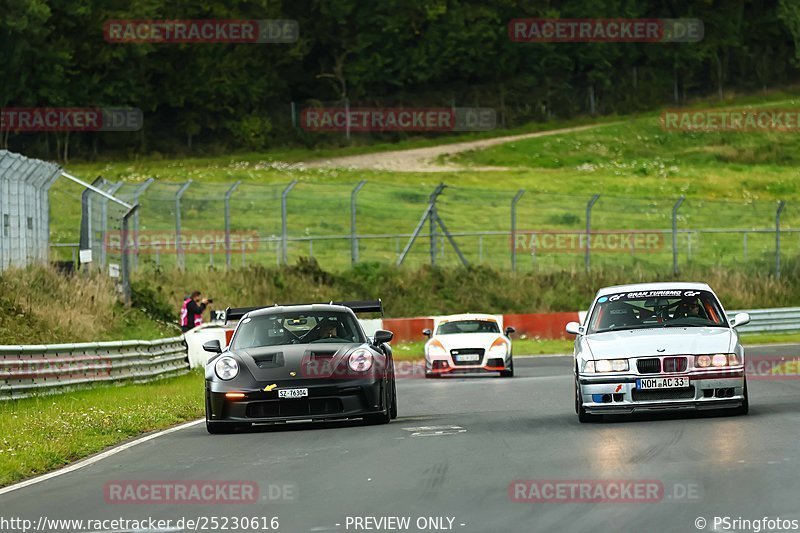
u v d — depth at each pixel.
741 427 49.34
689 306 59.03
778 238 185.38
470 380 100.44
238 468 42.88
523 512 31.06
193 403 76.69
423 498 34.06
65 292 118.06
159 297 137.25
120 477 42.06
